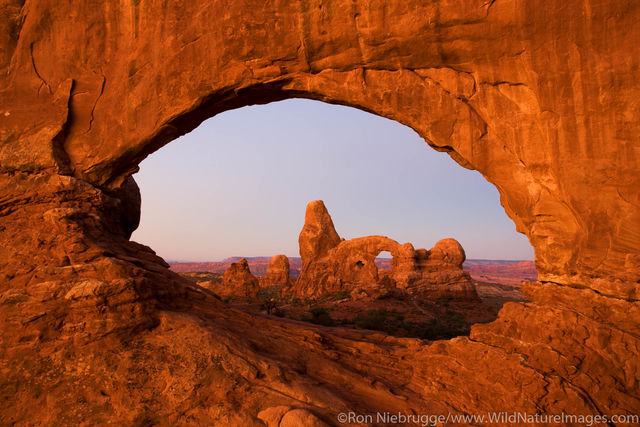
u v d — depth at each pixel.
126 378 7.19
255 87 10.52
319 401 7.25
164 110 10.77
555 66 8.20
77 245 9.02
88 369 7.29
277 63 10.16
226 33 10.21
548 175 8.52
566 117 8.15
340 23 9.55
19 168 10.66
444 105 9.46
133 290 8.31
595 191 7.89
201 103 10.62
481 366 8.29
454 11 8.73
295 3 9.79
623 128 7.71
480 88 9.14
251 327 10.79
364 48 9.62
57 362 7.38
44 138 10.81
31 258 8.97
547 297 8.27
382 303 40.81
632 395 6.59
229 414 6.72
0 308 7.84
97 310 7.91
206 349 8.02
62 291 7.99
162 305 9.43
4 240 9.36
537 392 6.92
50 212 9.47
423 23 9.01
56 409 6.91
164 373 7.38
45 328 7.72
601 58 7.82
